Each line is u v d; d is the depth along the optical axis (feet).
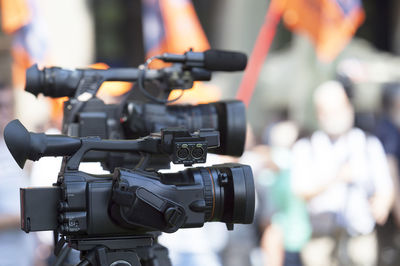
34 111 34.81
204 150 10.94
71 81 12.85
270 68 45.60
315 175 28.76
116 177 10.52
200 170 11.26
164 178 10.93
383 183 28.50
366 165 28.81
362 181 28.73
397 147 28.96
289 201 28.91
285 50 47.32
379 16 56.18
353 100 33.63
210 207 11.07
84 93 12.97
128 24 56.29
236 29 48.06
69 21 43.55
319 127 29.60
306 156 29.04
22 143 10.19
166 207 10.52
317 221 28.76
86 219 10.54
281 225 28.89
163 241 26.05
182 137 10.90
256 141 32.30
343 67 40.93
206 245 26.25
